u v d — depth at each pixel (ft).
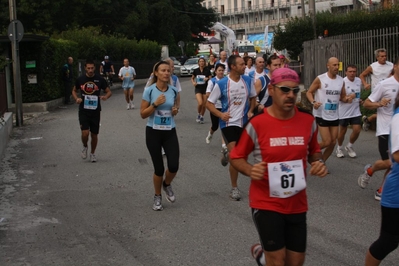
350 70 33.32
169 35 181.98
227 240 19.86
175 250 18.97
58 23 140.77
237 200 25.29
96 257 18.45
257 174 12.71
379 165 24.03
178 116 57.62
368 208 23.63
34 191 27.43
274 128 13.21
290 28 102.17
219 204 24.70
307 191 26.63
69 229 21.50
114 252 18.90
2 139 36.91
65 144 40.93
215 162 33.99
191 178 29.84
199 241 19.83
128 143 40.88
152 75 23.80
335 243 19.30
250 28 303.68
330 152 30.09
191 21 198.18
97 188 27.94
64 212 23.80
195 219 22.48
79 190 27.58
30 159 35.58
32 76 63.72
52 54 67.67
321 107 29.12
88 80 33.55
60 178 30.19
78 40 100.68
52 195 26.66
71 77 74.18
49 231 21.26
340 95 29.14
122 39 125.29
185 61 163.43
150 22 173.88
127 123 52.06
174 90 23.82
